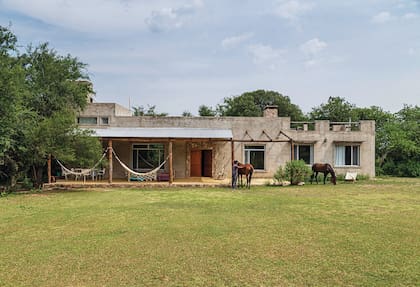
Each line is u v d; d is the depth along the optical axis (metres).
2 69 18.75
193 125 28.19
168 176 25.59
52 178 23.75
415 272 6.77
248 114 57.00
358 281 6.33
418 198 17.33
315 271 6.84
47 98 23.86
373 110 44.25
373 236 9.57
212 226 10.81
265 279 6.43
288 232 10.04
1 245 8.74
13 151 20.67
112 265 7.22
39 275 6.68
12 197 18.03
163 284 6.23
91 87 28.36
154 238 9.36
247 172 22.31
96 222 11.47
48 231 10.23
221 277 6.54
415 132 37.25
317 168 25.20
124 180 25.78
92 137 21.27
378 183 25.64
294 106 62.47
